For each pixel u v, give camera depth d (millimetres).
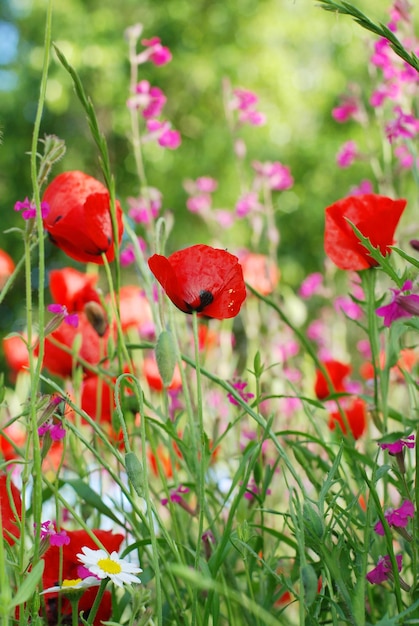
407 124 1854
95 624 1506
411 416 1872
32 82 9078
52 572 1485
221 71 9102
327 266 3070
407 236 2092
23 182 9406
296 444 1598
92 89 8828
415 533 1447
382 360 1941
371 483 1416
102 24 8906
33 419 1383
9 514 1488
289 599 1694
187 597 1563
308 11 9000
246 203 2645
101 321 1745
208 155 8859
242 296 1473
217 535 1499
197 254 1467
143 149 8594
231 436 1922
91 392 1775
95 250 1592
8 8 9242
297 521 1422
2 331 8117
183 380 1499
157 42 1975
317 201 8703
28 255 1411
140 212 2129
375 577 1443
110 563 1408
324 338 3367
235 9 9312
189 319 2062
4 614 1288
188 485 1595
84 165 9164
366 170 8609
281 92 9070
